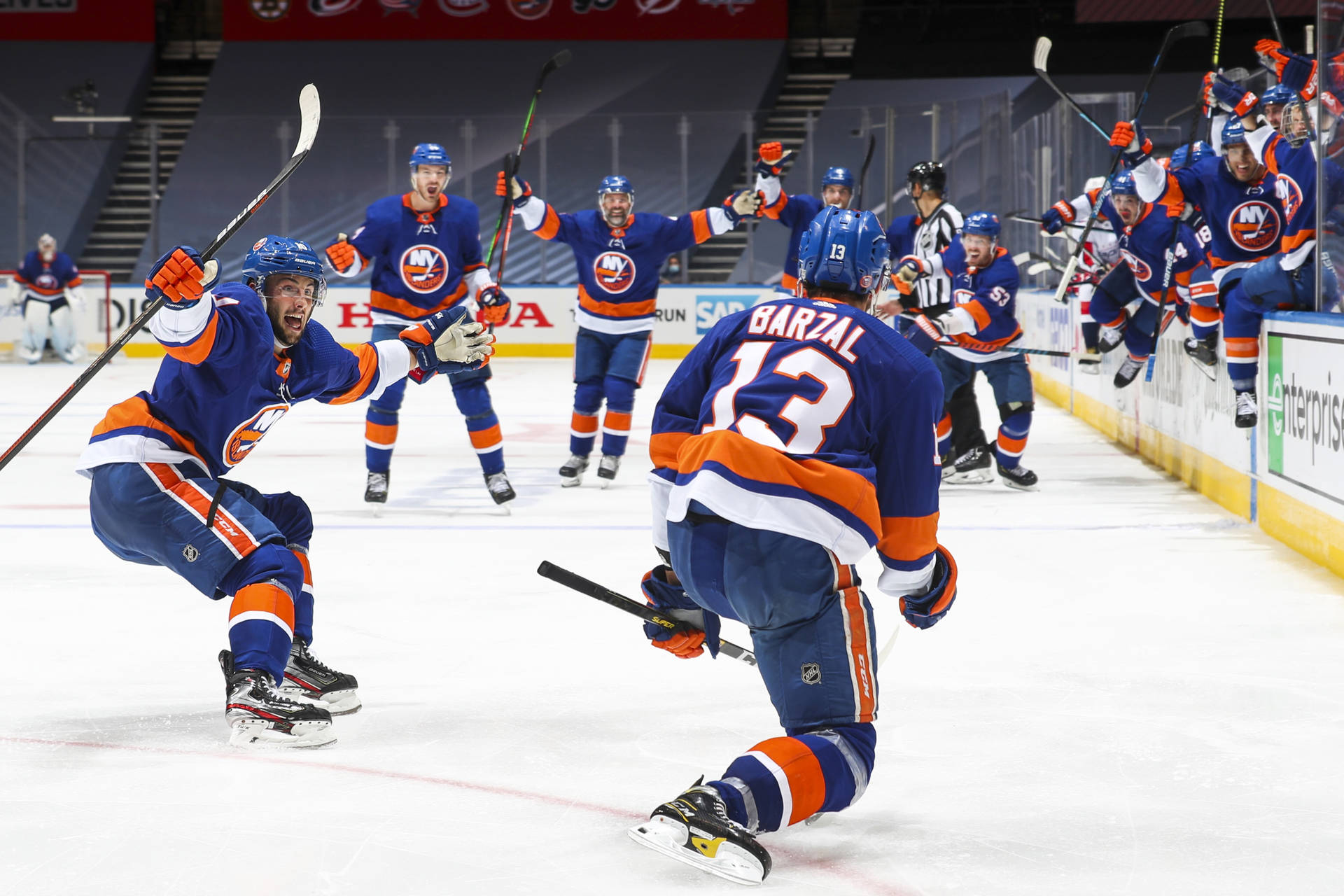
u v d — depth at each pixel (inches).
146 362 701.9
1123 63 851.4
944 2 884.6
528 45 885.8
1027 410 296.8
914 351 98.0
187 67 913.5
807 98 883.4
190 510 123.0
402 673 154.2
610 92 882.8
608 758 124.8
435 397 532.1
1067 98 288.4
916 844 104.9
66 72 874.8
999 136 615.5
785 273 328.5
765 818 94.6
